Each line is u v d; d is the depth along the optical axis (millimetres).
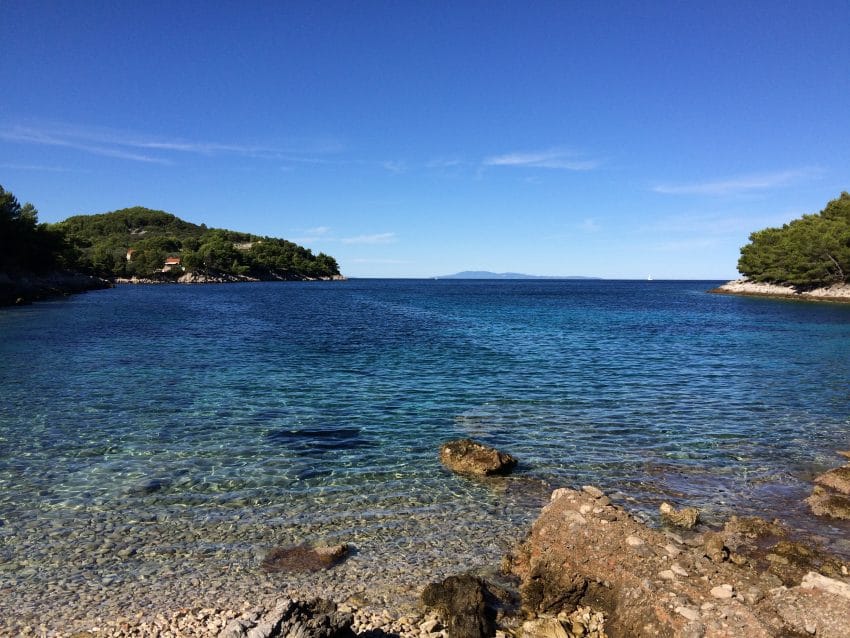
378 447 14844
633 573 7660
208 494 11680
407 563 9055
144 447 14562
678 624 6543
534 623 7402
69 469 12961
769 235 115125
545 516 9227
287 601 6742
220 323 49344
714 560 8438
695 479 12898
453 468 13312
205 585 8305
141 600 7879
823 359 30891
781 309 75750
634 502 11523
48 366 26016
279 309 70625
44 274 100188
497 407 19219
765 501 11680
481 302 96375
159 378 23547
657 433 16406
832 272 96438
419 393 21250
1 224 80938
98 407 18562
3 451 14102
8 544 9469
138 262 173250
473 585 7844
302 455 14141
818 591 6895
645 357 31203
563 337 41125
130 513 10734
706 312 70312
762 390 22547
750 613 6582
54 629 7156
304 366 26922
